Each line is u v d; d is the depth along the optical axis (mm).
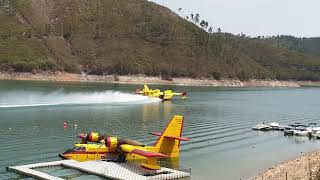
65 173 38906
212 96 172750
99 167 40031
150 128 71125
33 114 84125
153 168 40062
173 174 39250
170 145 42656
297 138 68062
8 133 61469
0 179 37094
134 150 40188
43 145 53344
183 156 49812
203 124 80438
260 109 120875
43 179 36906
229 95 186125
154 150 41781
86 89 165125
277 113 110625
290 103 152500
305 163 42906
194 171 42812
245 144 60375
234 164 46719
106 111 95875
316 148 59094
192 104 126938
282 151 56125
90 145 42812
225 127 77375
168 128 42281
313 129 71312
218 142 60750
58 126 69562
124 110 100000
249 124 83375
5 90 139000
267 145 60438
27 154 48094
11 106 96938
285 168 42469
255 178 39812
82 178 37531
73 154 42156
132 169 39969
